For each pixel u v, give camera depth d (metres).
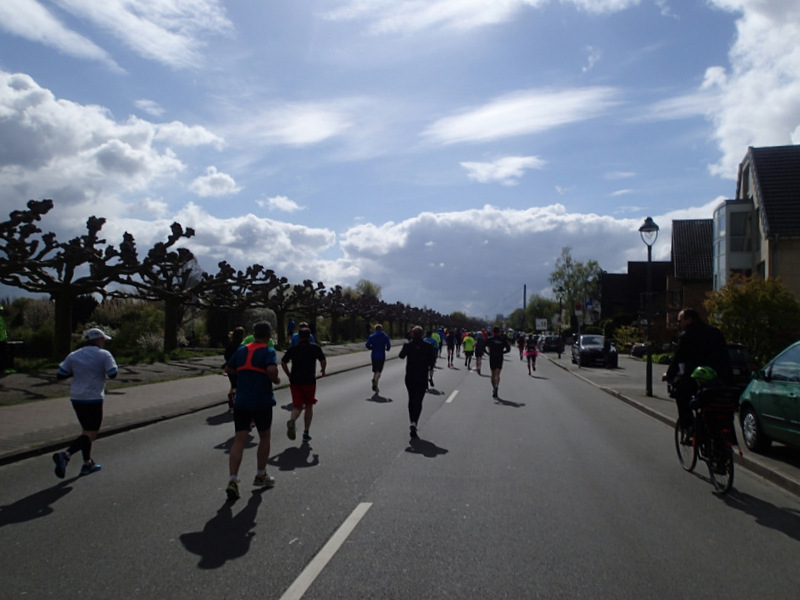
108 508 6.40
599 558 5.17
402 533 5.70
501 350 17.64
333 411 14.08
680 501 7.05
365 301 61.75
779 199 32.56
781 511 6.71
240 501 6.69
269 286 34.34
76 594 4.36
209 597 4.32
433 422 12.62
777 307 21.62
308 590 4.44
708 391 7.55
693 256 48.56
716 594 4.52
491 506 6.62
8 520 6.00
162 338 33.16
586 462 9.05
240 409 7.01
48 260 21.19
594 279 77.19
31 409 12.52
